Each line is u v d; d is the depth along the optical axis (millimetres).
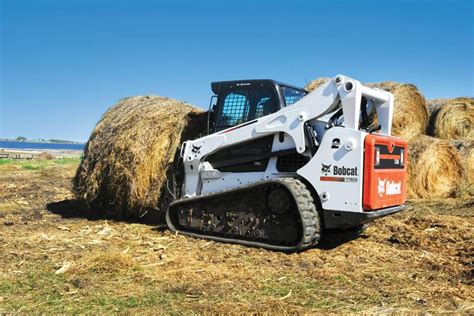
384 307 3764
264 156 6102
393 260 5293
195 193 6578
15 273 4562
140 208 7293
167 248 5758
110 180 7488
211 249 5750
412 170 11070
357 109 5469
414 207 9258
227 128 6578
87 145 8227
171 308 3680
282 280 4480
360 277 4629
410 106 12250
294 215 5684
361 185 5316
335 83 5559
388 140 5715
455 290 4246
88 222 7492
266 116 6070
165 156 7141
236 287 4230
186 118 7309
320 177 5555
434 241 6215
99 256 4887
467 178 11398
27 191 11461
